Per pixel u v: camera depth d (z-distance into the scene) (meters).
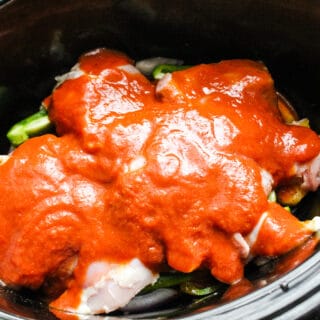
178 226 0.52
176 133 0.53
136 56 0.62
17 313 0.50
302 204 0.59
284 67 0.60
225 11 0.57
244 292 0.49
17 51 0.58
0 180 0.54
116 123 0.54
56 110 0.57
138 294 0.56
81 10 0.57
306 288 0.47
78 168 0.53
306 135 0.56
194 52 0.61
